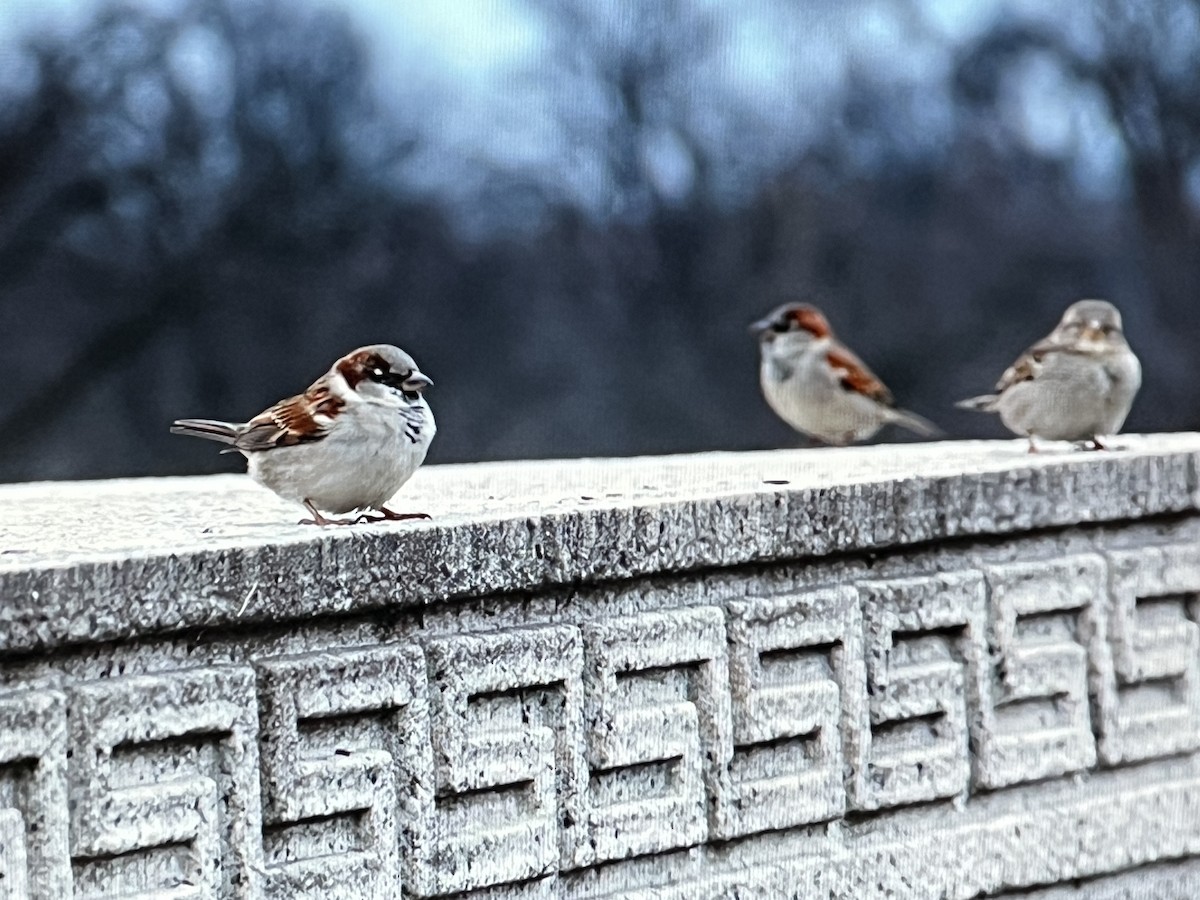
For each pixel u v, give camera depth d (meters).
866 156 42.03
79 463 36.47
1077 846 9.13
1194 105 42.16
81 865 5.93
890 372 40.47
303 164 39.00
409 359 8.26
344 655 6.52
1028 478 8.95
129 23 38.78
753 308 39.75
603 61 40.41
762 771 7.97
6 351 36.88
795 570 8.13
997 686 8.88
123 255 37.91
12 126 37.94
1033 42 42.19
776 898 7.88
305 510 8.79
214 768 6.23
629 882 7.46
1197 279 41.41
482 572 6.88
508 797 7.03
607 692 7.29
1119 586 9.38
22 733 5.72
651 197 40.19
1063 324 11.81
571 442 37.12
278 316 38.06
